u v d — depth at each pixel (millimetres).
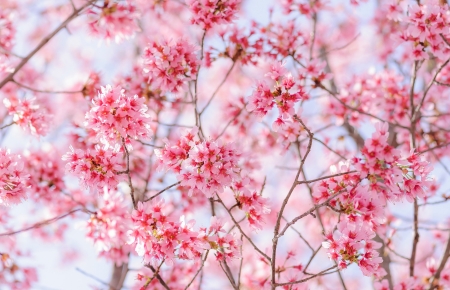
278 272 4961
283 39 5938
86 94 5980
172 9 8516
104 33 5504
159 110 6234
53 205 7031
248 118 6645
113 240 5035
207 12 5016
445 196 5336
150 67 4816
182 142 4238
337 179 4289
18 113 5332
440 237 6891
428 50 5355
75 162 4219
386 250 5652
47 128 5488
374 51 9289
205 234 4156
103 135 4145
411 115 5551
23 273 6645
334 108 6410
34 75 8609
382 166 3846
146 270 4934
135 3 5734
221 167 4117
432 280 5340
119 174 4301
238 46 5711
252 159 6672
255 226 4398
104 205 4953
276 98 4125
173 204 6746
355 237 3994
